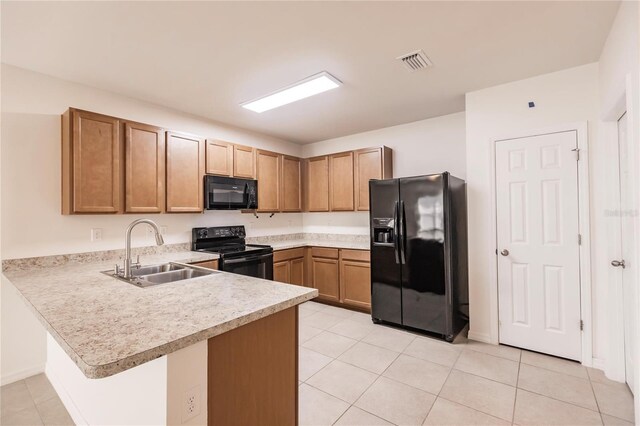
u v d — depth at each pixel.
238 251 3.38
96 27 1.90
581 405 1.93
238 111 3.44
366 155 4.04
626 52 1.69
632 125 1.61
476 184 2.93
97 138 2.56
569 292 2.52
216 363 1.15
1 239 2.30
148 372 1.10
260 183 4.04
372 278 3.41
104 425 1.48
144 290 1.61
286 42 2.09
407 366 2.46
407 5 1.73
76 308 1.31
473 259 2.95
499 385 2.17
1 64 2.32
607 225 2.29
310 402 2.00
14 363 2.32
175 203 3.07
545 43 2.14
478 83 2.76
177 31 1.95
